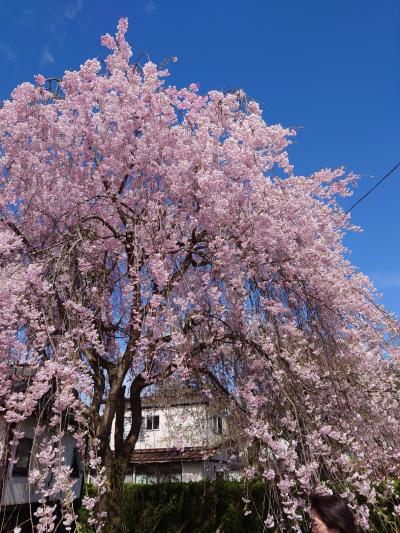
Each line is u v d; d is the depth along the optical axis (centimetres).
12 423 379
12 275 432
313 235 576
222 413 573
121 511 527
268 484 459
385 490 488
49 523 328
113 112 587
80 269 467
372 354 554
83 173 601
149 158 579
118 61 604
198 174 541
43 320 413
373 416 525
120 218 589
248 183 568
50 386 376
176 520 813
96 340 434
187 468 1334
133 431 585
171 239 536
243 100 626
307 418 461
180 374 496
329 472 450
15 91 571
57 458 352
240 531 735
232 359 528
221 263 506
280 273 559
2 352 396
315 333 540
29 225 559
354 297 581
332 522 226
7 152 564
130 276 523
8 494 745
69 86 592
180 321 487
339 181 672
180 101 617
